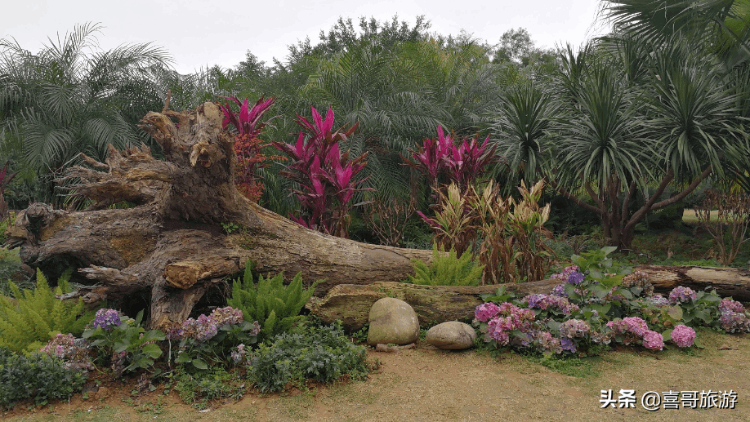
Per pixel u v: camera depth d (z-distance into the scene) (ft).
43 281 11.62
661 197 32.91
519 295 13.92
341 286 13.85
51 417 8.46
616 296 13.20
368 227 26.17
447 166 20.17
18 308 11.74
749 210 23.21
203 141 11.73
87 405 8.93
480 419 8.32
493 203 16.19
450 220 17.17
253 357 9.83
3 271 17.35
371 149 28.63
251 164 18.81
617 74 26.78
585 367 10.85
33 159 23.98
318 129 17.63
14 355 9.38
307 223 18.37
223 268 12.66
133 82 28.60
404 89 32.12
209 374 9.95
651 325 12.94
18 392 8.84
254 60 46.24
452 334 11.92
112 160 13.74
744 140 22.49
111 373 9.95
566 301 12.45
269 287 12.35
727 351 12.05
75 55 27.66
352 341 12.08
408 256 16.43
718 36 25.93
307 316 13.00
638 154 23.32
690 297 13.75
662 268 15.88
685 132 22.53
